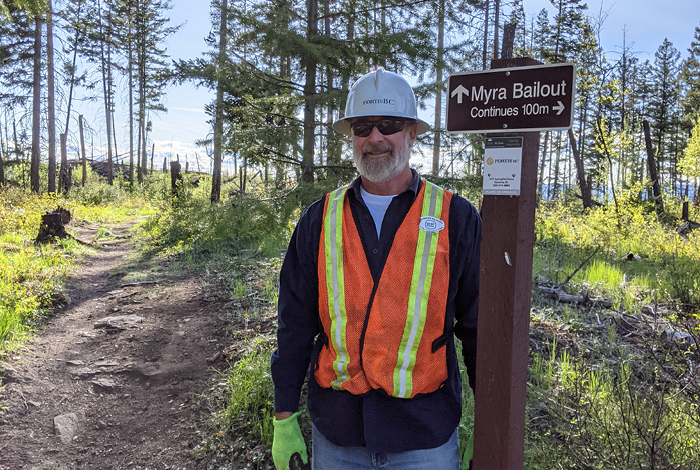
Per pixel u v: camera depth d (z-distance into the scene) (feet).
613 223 38.96
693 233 40.29
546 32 92.84
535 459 8.61
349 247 5.39
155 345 16.38
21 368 14.53
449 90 4.66
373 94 5.53
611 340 14.16
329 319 5.44
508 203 4.42
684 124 151.23
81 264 30.27
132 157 119.75
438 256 5.20
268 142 27.40
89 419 12.63
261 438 10.70
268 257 27.32
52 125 74.49
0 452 11.15
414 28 25.76
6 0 37.35
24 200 55.26
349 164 29.40
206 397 12.82
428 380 5.19
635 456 8.08
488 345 4.62
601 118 49.03
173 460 10.69
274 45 26.22
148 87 119.24
